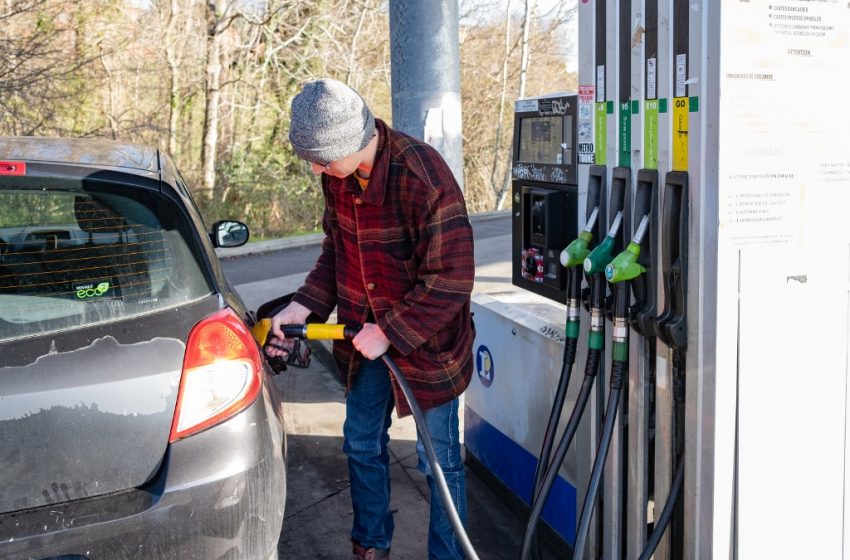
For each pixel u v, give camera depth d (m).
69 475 2.02
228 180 14.73
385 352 2.54
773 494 2.31
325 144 2.26
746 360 2.21
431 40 4.39
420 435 2.44
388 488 2.94
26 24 11.50
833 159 2.20
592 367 2.55
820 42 2.13
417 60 4.40
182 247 2.34
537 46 27.02
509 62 26.11
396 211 2.46
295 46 17.36
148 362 2.11
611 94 2.47
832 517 2.40
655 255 2.32
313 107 2.26
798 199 2.18
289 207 14.56
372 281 2.56
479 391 3.64
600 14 2.49
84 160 2.35
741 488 2.28
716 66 2.06
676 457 2.42
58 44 12.27
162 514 2.03
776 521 2.33
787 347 2.25
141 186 2.33
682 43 2.15
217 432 2.14
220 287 2.43
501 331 3.36
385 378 2.78
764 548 2.34
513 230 3.42
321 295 2.81
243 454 2.16
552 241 3.05
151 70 16.16
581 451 2.79
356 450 2.83
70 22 13.06
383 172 2.40
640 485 2.52
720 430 2.22
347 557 3.25
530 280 3.30
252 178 14.92
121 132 13.95
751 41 2.07
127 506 2.02
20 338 2.07
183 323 2.21
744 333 2.20
